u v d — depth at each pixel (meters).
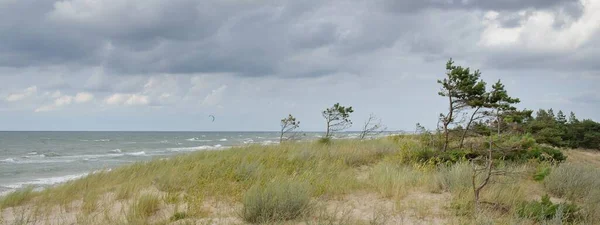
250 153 15.23
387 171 10.03
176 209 7.36
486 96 14.23
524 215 6.49
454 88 14.89
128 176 12.41
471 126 15.55
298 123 23.41
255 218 6.69
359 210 7.33
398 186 8.45
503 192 7.61
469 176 8.78
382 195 8.30
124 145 57.28
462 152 12.77
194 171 11.17
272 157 13.52
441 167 10.95
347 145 17.91
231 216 7.12
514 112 13.78
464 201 7.23
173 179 10.30
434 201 7.68
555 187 8.55
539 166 10.91
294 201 6.88
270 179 9.54
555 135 24.19
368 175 10.80
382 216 6.74
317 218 6.62
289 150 16.19
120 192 9.47
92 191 10.01
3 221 7.71
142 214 7.35
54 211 8.53
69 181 12.31
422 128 17.41
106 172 13.70
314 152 14.73
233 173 10.63
